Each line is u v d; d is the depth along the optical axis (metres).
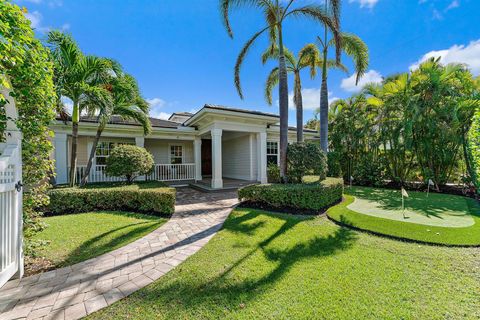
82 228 4.78
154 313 2.22
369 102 11.38
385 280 2.73
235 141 14.33
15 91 2.98
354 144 12.99
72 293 2.58
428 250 3.57
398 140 10.61
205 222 5.44
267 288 2.60
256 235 4.34
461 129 8.87
